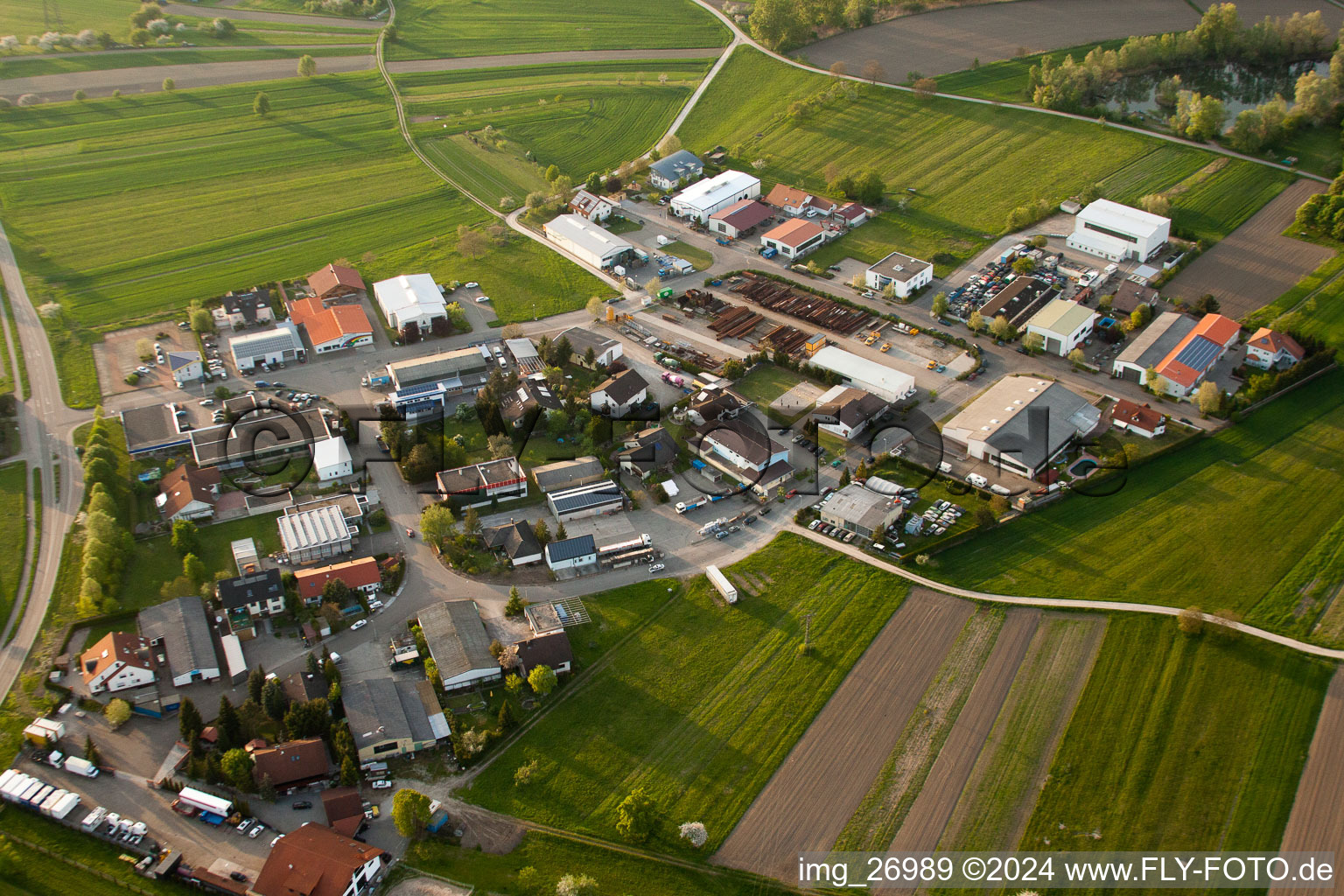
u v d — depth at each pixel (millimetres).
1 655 125688
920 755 113812
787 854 104312
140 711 118625
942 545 141750
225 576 136375
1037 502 148500
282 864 98375
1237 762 111375
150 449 159875
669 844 105375
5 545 142250
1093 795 108562
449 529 144375
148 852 103562
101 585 133250
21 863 101875
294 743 111812
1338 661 122250
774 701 120938
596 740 116562
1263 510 146000
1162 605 131125
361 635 129750
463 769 113125
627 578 139375
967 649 126562
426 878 101688
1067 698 119438
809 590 136500
